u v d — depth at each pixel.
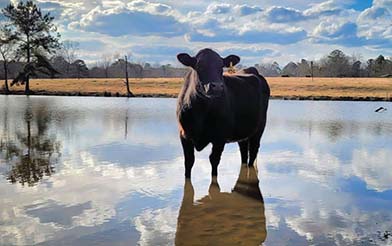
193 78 7.91
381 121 22.14
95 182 8.27
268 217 6.38
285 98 49.06
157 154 11.30
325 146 13.26
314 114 26.69
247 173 9.34
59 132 15.94
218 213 6.54
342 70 116.25
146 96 51.81
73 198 7.17
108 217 6.24
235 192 7.80
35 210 6.50
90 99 44.56
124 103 36.81
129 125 18.58
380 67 111.12
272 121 21.67
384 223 6.13
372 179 8.86
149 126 18.23
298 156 11.43
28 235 5.49
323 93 54.78
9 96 52.06
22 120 20.58
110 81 74.06
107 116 23.22
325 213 6.59
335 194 7.71
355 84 66.00
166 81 73.81
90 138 14.33
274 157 11.26
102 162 10.19
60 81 74.75
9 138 14.18
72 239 5.37
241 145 10.07
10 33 61.06
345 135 16.14
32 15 61.28
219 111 7.98
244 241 5.39
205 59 7.70
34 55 60.72
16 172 9.05
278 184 8.43
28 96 51.72
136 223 6.01
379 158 11.22
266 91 10.47
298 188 8.13
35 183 8.13
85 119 21.33
